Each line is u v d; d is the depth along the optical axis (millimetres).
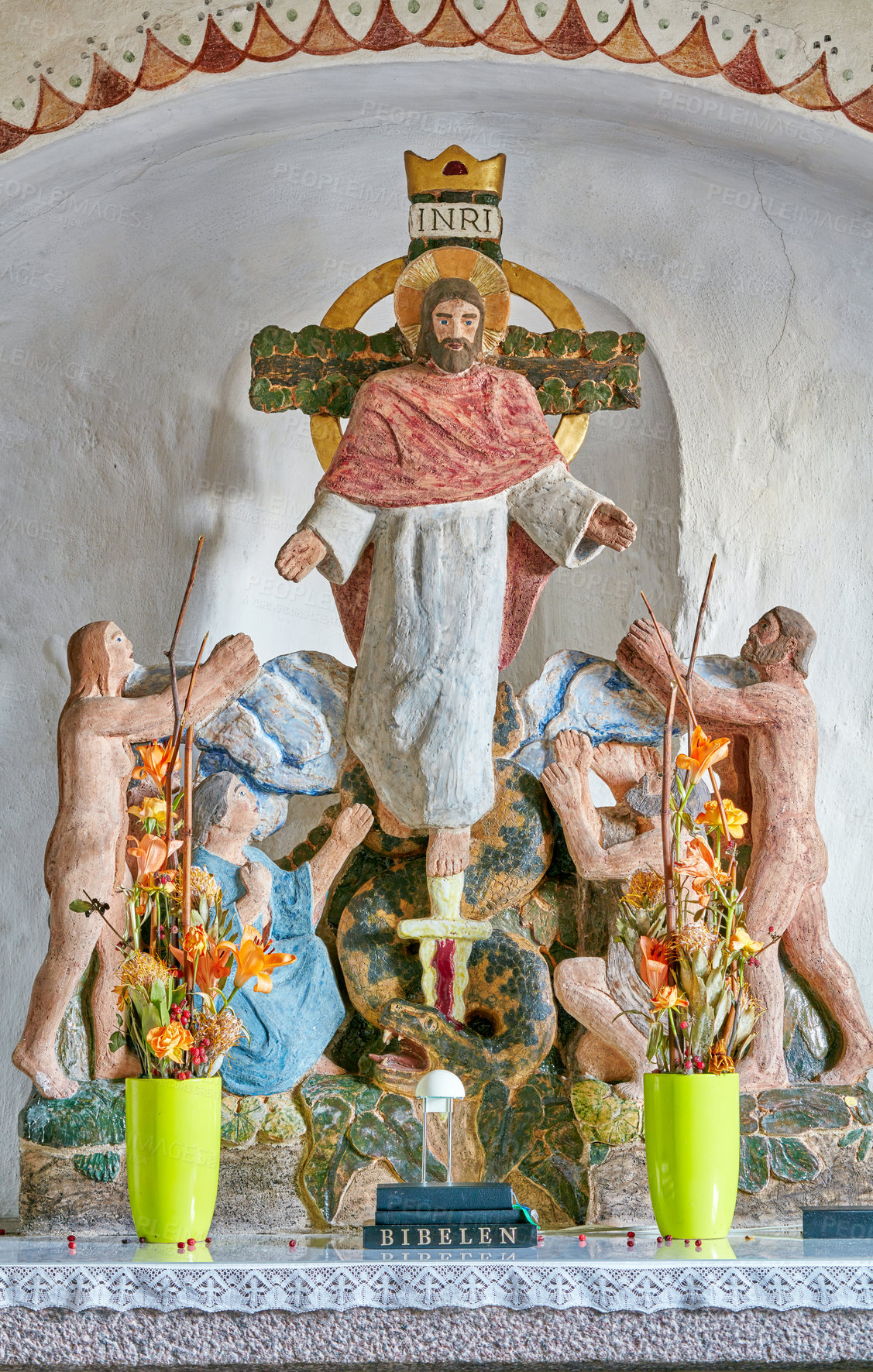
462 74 4188
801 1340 2932
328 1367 2984
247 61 4031
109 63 4000
